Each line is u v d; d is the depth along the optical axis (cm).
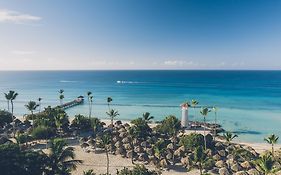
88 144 7750
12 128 9525
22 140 7475
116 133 8331
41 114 10069
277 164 5909
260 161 4997
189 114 13600
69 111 14938
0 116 9394
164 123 8488
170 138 7925
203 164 6212
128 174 4822
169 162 6525
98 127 9375
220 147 7119
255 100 18662
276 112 14062
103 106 16425
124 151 7194
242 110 14662
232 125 11256
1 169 4484
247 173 5744
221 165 6162
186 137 7256
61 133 8931
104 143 6181
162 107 15862
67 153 4916
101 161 6850
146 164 6644
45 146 7881
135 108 15588
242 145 7825
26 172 4625
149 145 7381
